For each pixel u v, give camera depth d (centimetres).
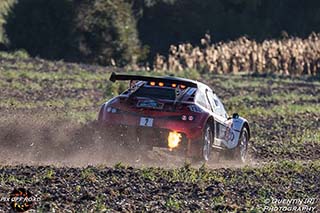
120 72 10062
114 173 3039
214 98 3916
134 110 3594
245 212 2500
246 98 8169
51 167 3094
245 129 4225
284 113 7106
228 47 13262
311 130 5975
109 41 13362
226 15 17775
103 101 6906
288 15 18875
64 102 6650
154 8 16812
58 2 13038
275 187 3053
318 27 18925
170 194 2734
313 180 3316
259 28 18100
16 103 6262
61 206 2417
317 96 8962
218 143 3859
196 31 17250
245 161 4241
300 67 12938
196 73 10562
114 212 2391
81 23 13175
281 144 5084
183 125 3556
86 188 2711
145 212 2423
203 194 2769
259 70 12888
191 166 3597
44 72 9000
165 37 16900
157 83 3688
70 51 13175
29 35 13050
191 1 17225
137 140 3600
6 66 9200
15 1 14400
